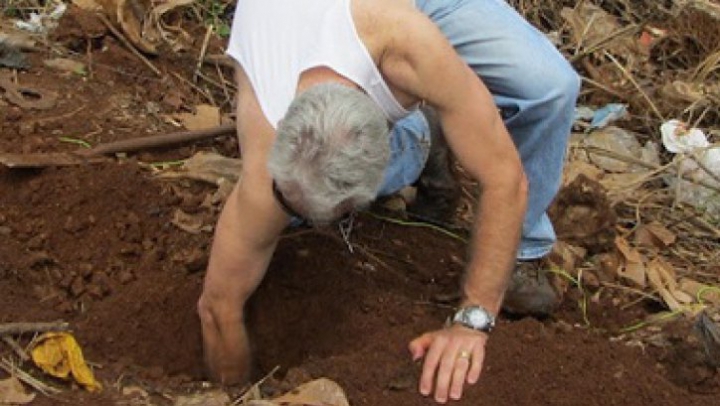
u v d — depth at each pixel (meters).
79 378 3.88
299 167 3.19
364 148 3.18
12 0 6.02
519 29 4.20
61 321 4.22
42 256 4.55
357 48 3.47
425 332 4.30
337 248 4.73
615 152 5.96
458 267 4.85
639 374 4.23
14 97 5.27
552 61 4.23
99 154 4.99
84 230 4.72
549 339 4.30
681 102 6.41
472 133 3.58
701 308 4.94
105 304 4.45
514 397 4.04
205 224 4.81
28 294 4.46
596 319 4.78
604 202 5.07
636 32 7.01
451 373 3.61
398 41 3.49
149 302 4.46
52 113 5.25
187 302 4.48
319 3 3.54
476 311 3.71
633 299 4.97
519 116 4.25
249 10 3.70
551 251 4.89
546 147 4.36
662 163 6.04
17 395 3.74
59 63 5.59
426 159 4.81
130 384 3.98
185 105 5.60
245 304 4.48
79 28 5.76
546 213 4.88
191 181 5.00
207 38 5.96
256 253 3.71
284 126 3.24
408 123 4.66
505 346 4.21
